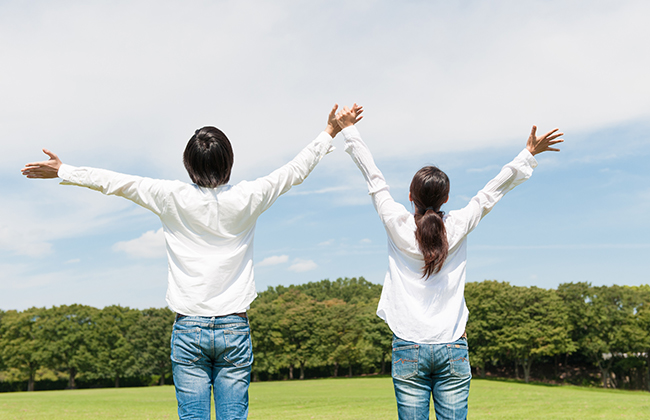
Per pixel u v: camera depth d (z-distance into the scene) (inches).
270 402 904.9
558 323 2306.8
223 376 104.3
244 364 105.7
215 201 106.2
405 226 117.9
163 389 1617.9
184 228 106.9
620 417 581.0
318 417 632.4
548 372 2719.0
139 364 2721.5
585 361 2763.3
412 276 117.9
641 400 879.7
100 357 2647.6
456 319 115.7
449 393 113.0
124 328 2881.4
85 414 703.1
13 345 2593.5
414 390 114.5
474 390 1259.2
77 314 2723.9
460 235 119.1
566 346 2317.9
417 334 113.3
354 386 1513.3
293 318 3014.3
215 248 107.7
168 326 2871.6
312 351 2913.4
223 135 111.2
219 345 103.1
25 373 2586.1
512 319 2386.8
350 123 135.0
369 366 2765.7
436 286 116.4
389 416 638.5
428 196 118.6
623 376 2447.1
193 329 103.0
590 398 925.2
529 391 1226.6
